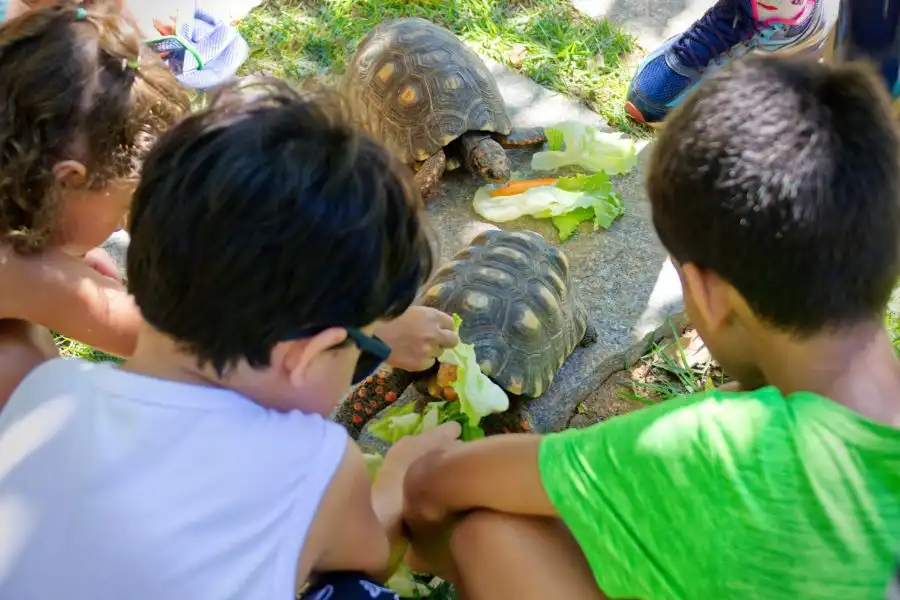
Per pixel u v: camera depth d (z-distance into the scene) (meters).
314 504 0.98
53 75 1.25
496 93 2.61
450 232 2.41
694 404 0.99
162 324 0.96
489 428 1.94
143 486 0.91
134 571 0.89
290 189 0.87
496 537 1.26
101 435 0.93
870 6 1.80
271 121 0.91
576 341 1.99
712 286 1.01
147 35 2.80
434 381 1.80
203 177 0.88
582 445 1.09
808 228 0.89
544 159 2.55
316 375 1.03
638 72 2.71
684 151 0.97
